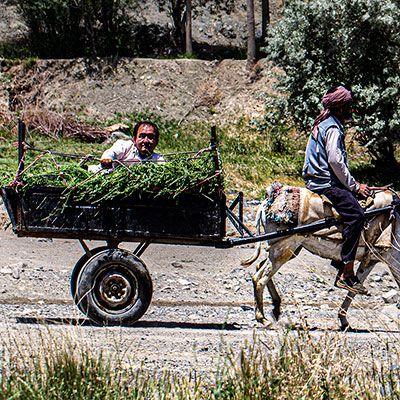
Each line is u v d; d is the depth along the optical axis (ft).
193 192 41.96
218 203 42.32
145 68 140.15
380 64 98.73
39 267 58.75
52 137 117.70
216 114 131.13
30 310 46.52
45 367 28.60
